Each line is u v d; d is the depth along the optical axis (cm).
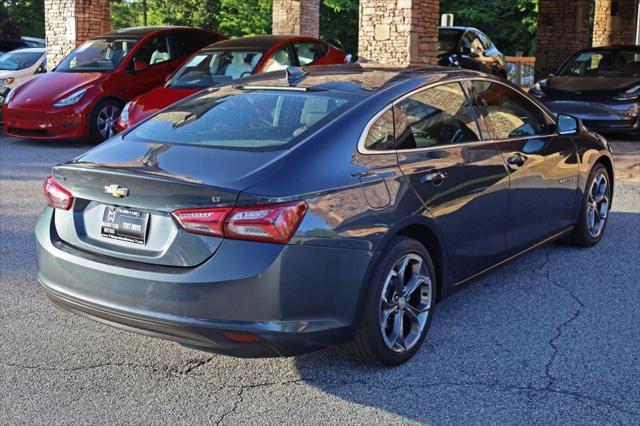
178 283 356
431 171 435
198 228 356
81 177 392
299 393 388
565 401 377
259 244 353
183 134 431
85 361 428
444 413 366
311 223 362
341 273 373
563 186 587
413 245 417
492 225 493
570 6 2072
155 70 1373
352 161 398
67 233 403
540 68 2147
